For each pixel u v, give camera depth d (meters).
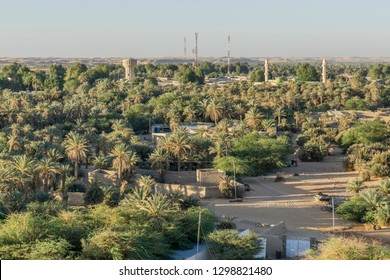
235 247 57.88
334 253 53.47
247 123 143.50
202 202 87.12
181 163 105.44
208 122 162.50
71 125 144.88
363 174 103.38
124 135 125.25
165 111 164.00
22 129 130.62
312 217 80.38
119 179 93.00
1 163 87.50
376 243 66.75
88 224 59.41
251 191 96.12
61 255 51.78
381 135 133.12
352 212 78.50
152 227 59.09
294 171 112.38
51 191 87.69
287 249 63.12
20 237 54.22
